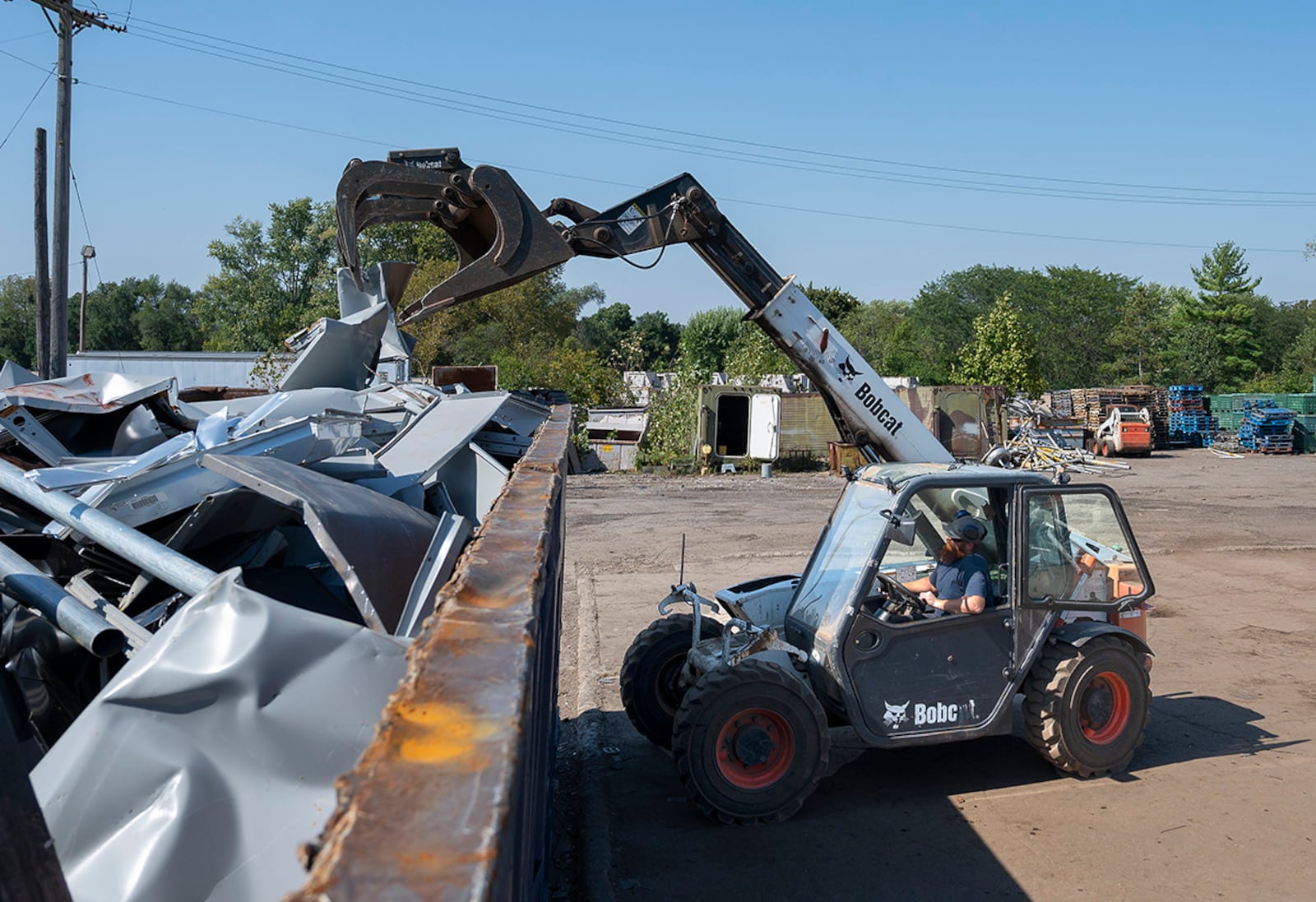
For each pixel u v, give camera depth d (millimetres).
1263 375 63031
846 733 6633
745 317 6977
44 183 16969
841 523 6066
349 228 6180
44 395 5137
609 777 5887
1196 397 34500
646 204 6770
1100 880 4582
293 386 7523
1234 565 12055
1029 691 5672
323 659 1599
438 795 946
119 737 1502
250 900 1410
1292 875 4602
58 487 3529
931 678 5430
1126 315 68500
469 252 6930
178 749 1504
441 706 1181
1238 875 4605
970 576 5559
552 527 3186
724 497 19094
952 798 5516
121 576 3273
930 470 5973
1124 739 5691
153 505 3459
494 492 5094
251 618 1601
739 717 5160
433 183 6312
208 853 1443
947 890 4516
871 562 5395
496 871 833
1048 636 5691
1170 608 9867
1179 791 5547
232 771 1509
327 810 1482
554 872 4680
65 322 16953
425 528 3166
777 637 5609
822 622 5539
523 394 9828
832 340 6852
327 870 815
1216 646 8516
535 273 6406
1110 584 5773
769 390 24703
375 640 1654
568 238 6707
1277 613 9633
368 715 1561
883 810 5379
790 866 4766
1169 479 23156
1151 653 5785
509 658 1374
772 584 6645
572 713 7055
